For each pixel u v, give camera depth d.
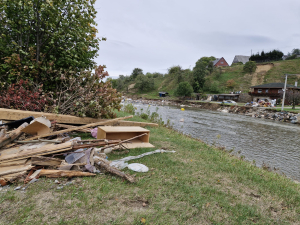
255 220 2.81
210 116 25.91
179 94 62.31
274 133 16.11
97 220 2.41
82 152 3.92
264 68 77.81
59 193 2.90
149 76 108.06
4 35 6.62
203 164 4.88
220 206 3.03
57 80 7.38
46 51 7.29
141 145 5.73
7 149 3.96
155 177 3.75
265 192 3.76
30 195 2.78
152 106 39.31
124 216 2.53
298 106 37.94
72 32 7.15
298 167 8.27
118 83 104.06
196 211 2.81
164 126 11.84
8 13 6.64
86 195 2.88
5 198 2.65
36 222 2.28
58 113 6.59
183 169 4.34
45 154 3.70
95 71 7.54
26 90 6.54
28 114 5.83
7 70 6.72
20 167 3.36
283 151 10.70
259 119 26.34
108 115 7.99
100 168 3.78
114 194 3.01
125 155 4.80
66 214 2.46
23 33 7.20
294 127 20.22
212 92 67.81
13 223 2.24
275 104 39.75
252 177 4.46
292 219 2.95
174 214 2.70
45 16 7.01
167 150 5.74
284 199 3.58
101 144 4.49
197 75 71.88
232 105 37.56
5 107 6.29
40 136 4.71
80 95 7.28
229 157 6.33
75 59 7.28
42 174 3.26
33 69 6.51
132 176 3.66
